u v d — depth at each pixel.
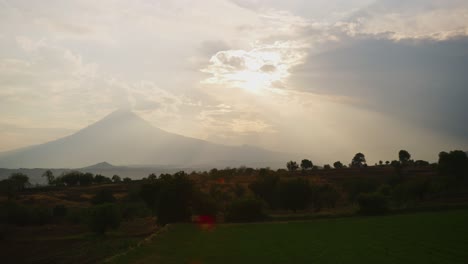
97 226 84.81
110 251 63.31
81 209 121.88
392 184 134.12
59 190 185.62
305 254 44.06
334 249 46.19
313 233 59.56
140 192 97.25
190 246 49.69
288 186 101.38
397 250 44.12
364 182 123.25
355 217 79.06
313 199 111.31
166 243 52.00
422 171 179.50
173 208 83.50
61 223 112.00
